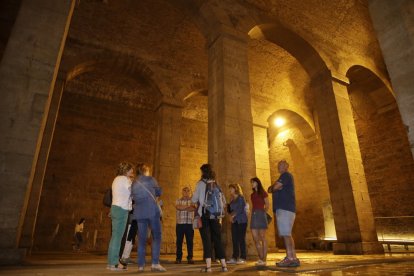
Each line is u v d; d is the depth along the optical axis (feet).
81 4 36.88
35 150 16.14
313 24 39.83
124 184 14.65
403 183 41.78
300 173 54.29
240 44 31.42
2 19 31.37
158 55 44.45
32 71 17.30
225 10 32.35
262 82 49.03
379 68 45.80
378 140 45.91
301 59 40.70
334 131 35.91
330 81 37.81
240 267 15.74
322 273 12.12
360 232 30.83
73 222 43.37
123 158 49.96
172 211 39.24
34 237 40.27
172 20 40.19
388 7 16.63
